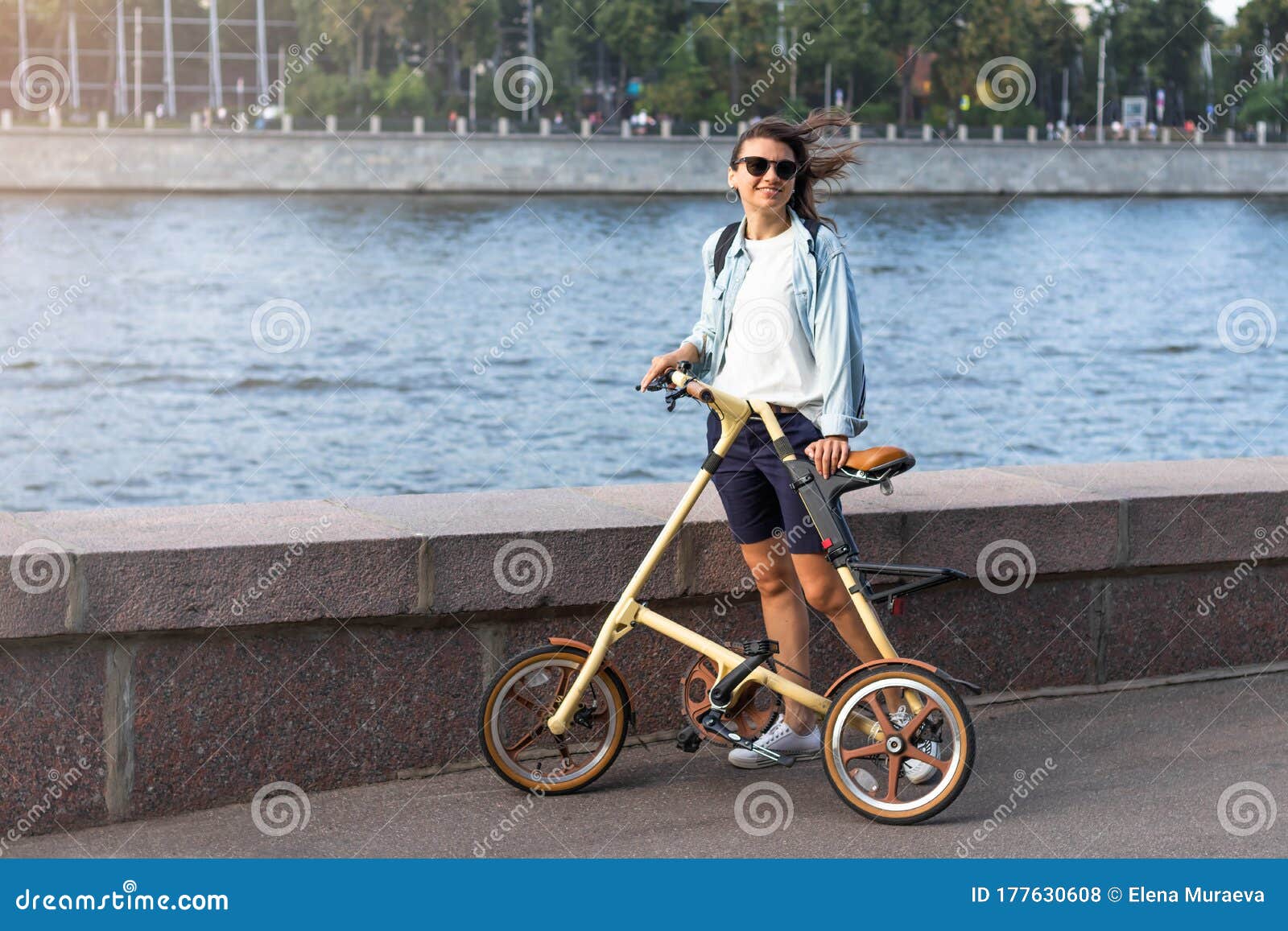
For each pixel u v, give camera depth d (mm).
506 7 93938
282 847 3984
